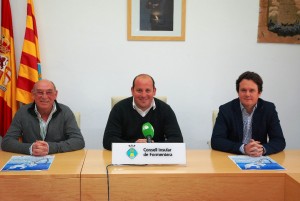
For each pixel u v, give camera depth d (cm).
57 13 306
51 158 189
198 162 181
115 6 308
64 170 164
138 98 220
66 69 313
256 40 320
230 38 318
